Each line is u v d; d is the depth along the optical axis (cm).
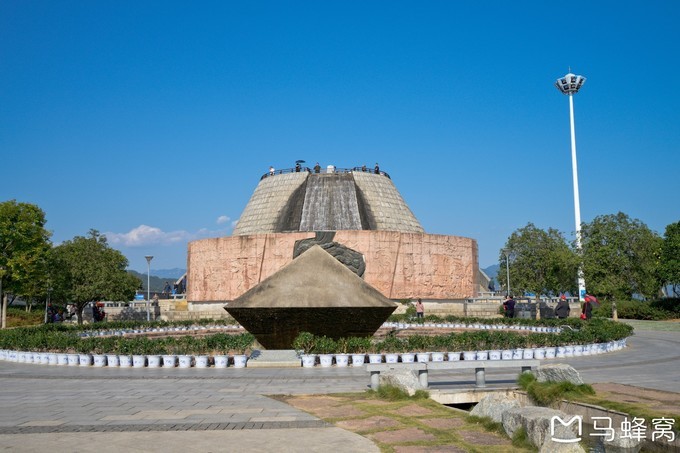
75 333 3434
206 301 5881
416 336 2559
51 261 6216
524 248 7488
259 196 8794
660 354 2611
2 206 5528
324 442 1041
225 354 2519
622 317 6397
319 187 8419
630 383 1670
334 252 4588
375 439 1055
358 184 8562
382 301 2688
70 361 2442
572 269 6531
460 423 1163
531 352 2484
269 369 2205
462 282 5984
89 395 1598
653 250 6175
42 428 1171
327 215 8162
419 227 8800
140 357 2355
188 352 2456
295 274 2748
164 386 1766
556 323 3831
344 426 1162
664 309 6241
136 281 7975
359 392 1572
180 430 1145
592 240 6131
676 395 1322
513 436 1019
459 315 5659
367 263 5475
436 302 5753
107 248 6875
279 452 979
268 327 2648
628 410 1136
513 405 1134
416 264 5653
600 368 2083
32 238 5588
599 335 2714
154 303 6688
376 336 3838
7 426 1191
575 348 2583
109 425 1194
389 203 8581
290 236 5519
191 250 6141
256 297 2639
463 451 968
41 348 2638
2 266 5544
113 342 2489
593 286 6050
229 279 5678
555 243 7306
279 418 1245
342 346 2409
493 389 1523
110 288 6506
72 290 6328
